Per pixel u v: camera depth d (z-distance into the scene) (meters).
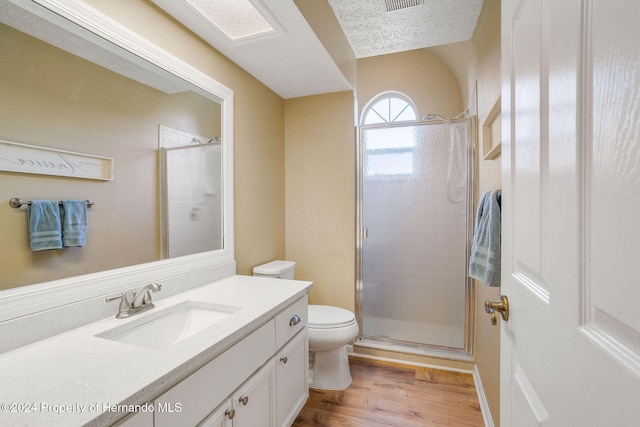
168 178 1.37
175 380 0.78
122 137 1.17
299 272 2.49
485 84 1.68
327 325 1.86
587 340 0.40
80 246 1.02
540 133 0.57
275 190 2.34
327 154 2.40
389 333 2.41
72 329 0.97
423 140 2.32
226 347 0.97
